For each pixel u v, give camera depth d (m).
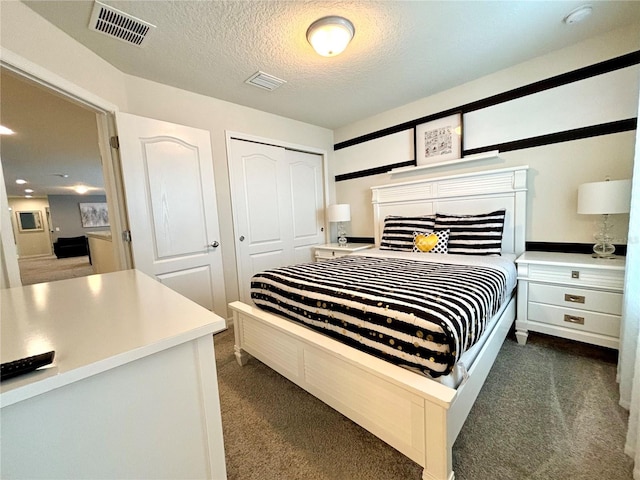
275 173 3.31
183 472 0.74
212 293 2.64
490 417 1.37
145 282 1.30
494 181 2.50
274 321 1.64
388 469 1.13
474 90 2.59
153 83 2.36
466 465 1.12
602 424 1.29
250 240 3.09
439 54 2.14
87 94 1.84
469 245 2.33
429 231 2.65
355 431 1.34
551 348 2.01
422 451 1.00
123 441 0.64
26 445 0.53
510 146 2.44
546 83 2.23
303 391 1.67
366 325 1.21
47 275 5.72
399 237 2.82
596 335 1.78
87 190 8.74
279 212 3.37
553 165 2.26
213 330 0.75
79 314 0.85
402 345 1.09
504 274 1.78
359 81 2.51
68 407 0.57
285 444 1.27
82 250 9.13
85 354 0.59
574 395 1.49
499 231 2.28
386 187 3.24
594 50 2.02
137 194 2.14
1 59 1.35
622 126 1.97
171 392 0.71
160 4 1.52
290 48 1.97
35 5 1.46
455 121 2.74
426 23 1.78
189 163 2.45
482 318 1.24
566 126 2.18
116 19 1.62
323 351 1.32
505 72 2.41
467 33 1.90
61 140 3.81
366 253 2.71
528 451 1.17
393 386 1.06
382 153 3.41
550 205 2.29
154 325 0.74
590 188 1.86
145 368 0.66
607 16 1.79
